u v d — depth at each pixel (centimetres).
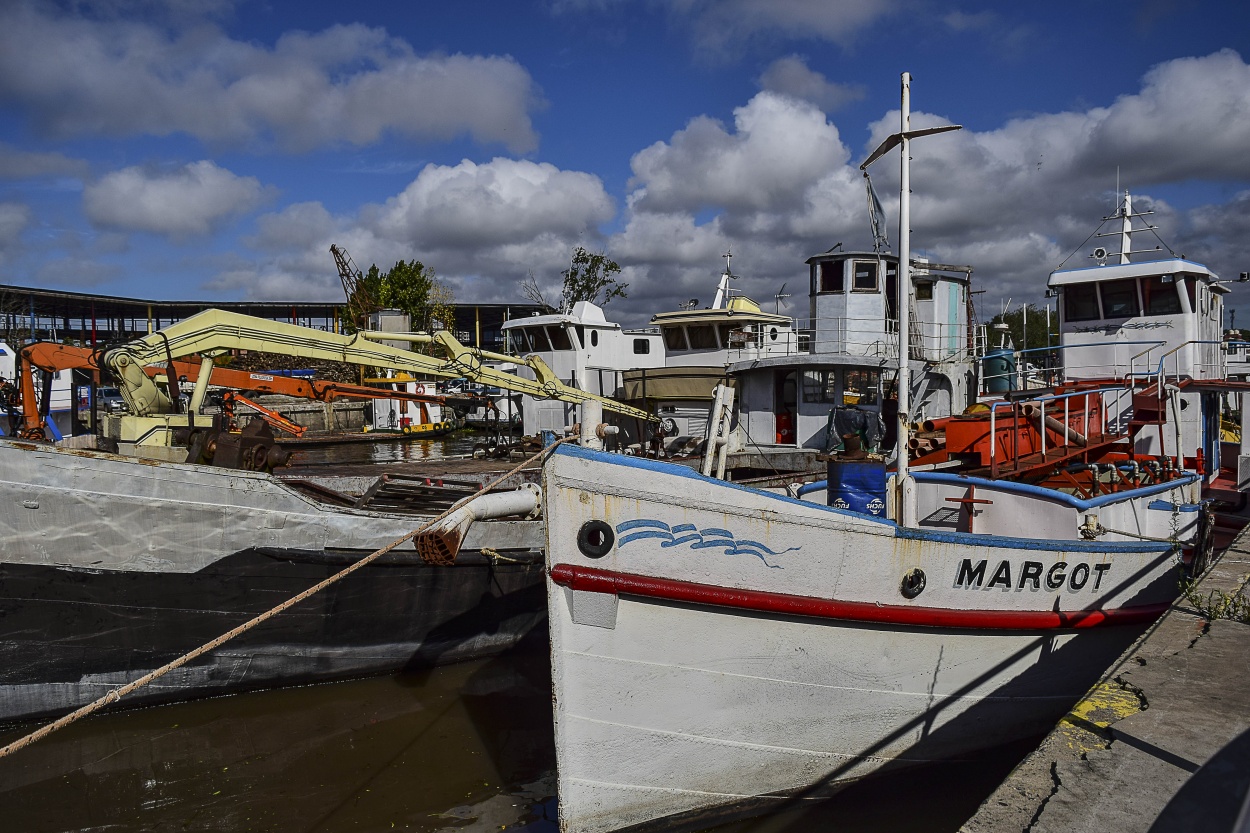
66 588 852
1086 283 1596
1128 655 496
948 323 2119
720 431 787
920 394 1884
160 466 881
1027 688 721
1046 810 331
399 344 3544
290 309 6125
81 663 870
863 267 1884
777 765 650
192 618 909
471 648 1083
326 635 976
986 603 675
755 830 652
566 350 2686
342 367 3869
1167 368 1527
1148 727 395
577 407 2244
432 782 769
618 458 571
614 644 582
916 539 635
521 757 820
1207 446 1523
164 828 692
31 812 715
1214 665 472
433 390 3656
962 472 1038
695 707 613
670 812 630
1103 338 1594
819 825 657
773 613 606
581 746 591
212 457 1058
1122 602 764
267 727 878
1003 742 729
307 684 980
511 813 717
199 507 899
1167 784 344
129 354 1088
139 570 879
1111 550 738
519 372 2828
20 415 1964
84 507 852
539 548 1119
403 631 1023
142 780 769
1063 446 1145
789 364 1817
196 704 926
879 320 1875
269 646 948
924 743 692
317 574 961
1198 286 1547
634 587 568
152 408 1114
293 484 1118
